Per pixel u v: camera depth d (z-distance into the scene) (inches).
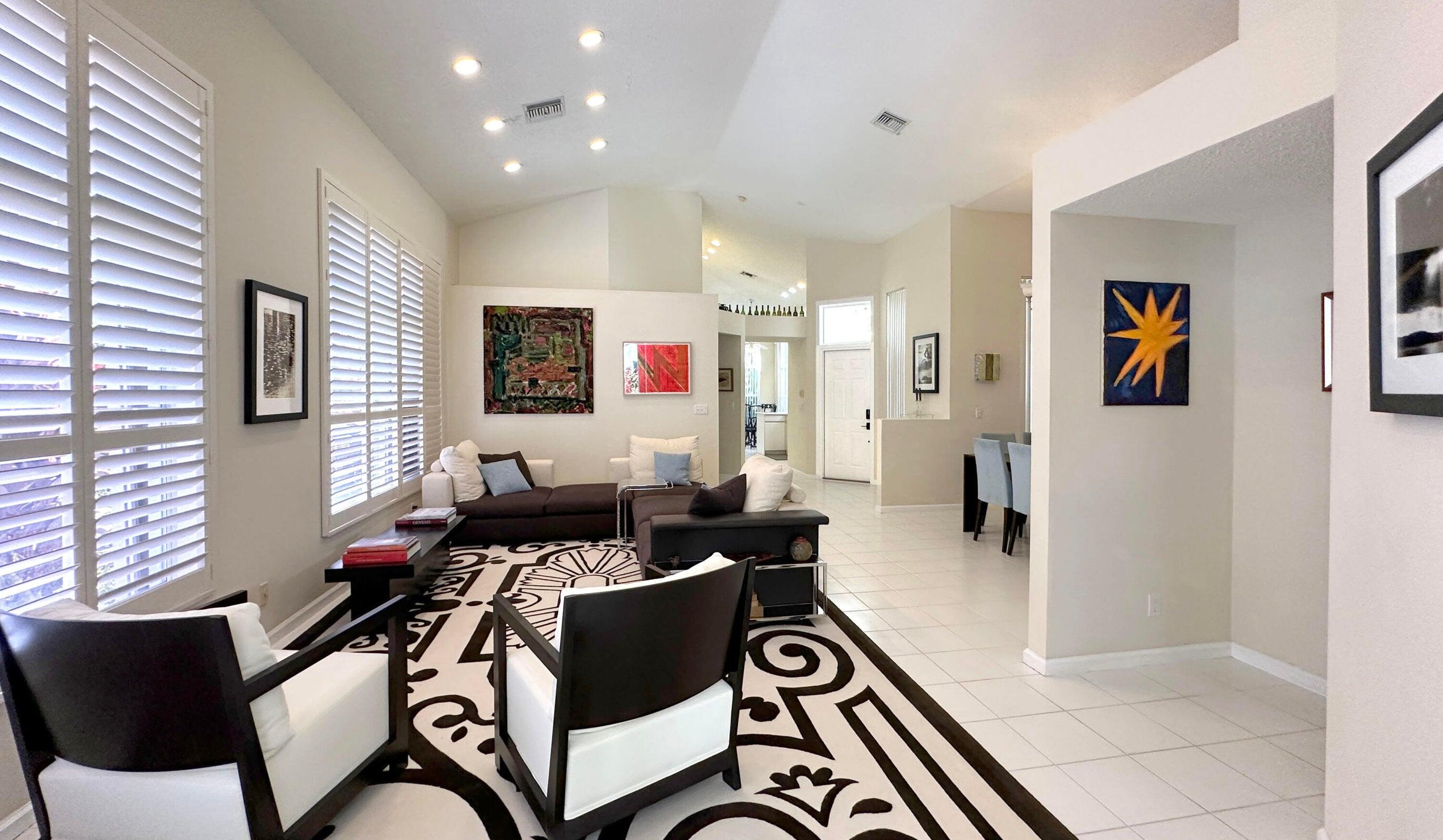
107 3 80.7
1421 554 49.4
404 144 188.9
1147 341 114.5
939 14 150.2
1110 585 115.0
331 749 67.4
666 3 148.5
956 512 272.5
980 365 277.7
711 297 273.0
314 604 139.2
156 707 54.0
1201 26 139.9
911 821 72.6
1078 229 111.0
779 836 69.7
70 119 74.4
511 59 159.9
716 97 204.8
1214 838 70.2
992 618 141.9
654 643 67.0
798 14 158.4
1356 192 58.9
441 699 100.4
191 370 95.7
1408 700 51.1
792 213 313.0
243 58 113.2
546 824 64.9
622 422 266.1
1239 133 78.0
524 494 218.5
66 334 74.7
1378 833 54.8
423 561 139.3
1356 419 58.8
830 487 352.8
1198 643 119.6
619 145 230.5
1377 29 55.1
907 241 315.6
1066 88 171.3
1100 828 71.7
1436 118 42.7
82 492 76.2
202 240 98.2
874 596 157.8
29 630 53.4
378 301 176.9
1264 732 93.1
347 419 157.2
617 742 66.7
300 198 134.1
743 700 102.9
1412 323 47.8
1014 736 91.9
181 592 93.4
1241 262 118.0
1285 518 111.2
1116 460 114.0
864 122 208.2
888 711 99.1
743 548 142.9
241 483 111.7
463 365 252.8
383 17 131.7
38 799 57.4
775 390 591.8
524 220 282.5
